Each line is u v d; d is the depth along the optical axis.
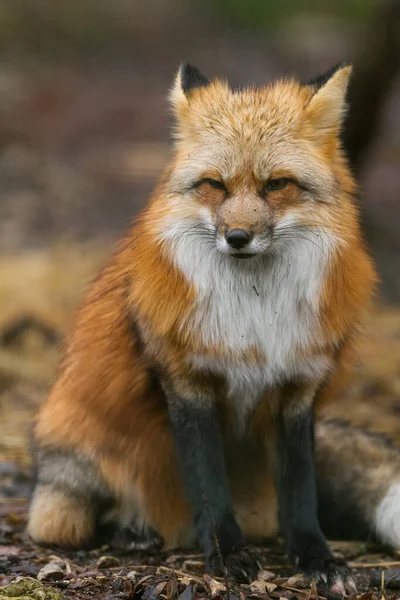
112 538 11.27
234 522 10.05
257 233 9.45
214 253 9.74
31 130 33.81
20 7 44.47
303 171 9.75
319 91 10.01
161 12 48.97
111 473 10.88
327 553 9.98
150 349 10.10
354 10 48.50
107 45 44.22
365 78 20.42
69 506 11.04
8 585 9.21
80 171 29.97
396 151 32.66
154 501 10.89
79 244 22.88
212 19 48.66
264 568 10.27
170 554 10.86
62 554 10.88
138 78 40.12
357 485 11.31
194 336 9.82
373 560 10.69
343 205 10.02
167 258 9.79
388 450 11.51
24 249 23.00
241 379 10.01
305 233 9.77
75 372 11.09
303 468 10.22
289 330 9.90
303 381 10.13
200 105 10.12
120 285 10.72
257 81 38.28
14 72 39.69
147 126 34.38
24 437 14.82
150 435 10.66
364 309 10.42
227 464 10.86
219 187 9.71
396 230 23.83
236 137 9.76
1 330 18.42
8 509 12.45
